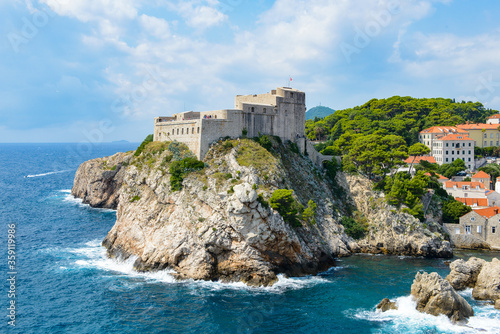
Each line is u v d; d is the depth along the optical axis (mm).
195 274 86312
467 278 83562
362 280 87125
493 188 150750
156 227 96125
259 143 114312
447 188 132000
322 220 109812
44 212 154125
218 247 86938
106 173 164875
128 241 100188
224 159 104000
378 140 130500
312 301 76375
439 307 70750
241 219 84750
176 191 98500
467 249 112312
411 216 110000
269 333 64812
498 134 187750
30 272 89938
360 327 67000
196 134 108000
